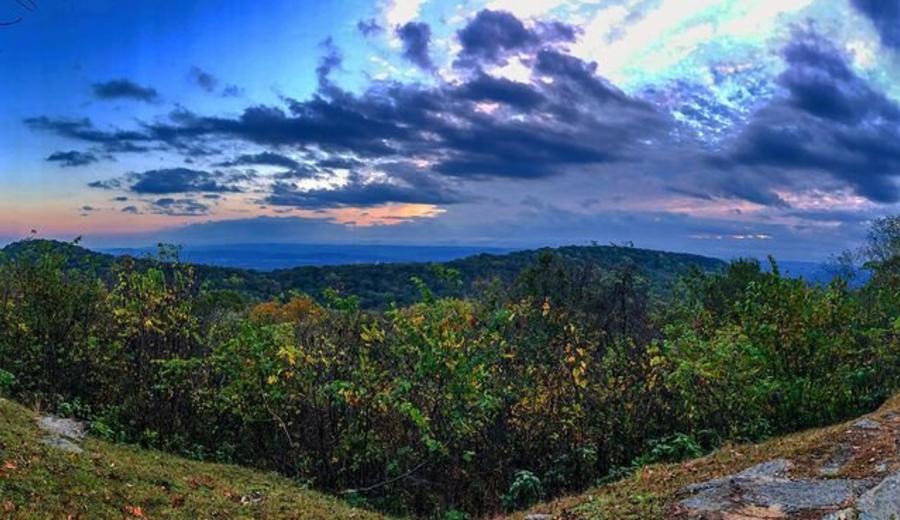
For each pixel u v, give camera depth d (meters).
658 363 12.30
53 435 9.62
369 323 13.14
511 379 12.45
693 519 7.02
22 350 13.43
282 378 11.97
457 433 11.56
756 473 8.10
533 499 11.05
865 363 13.24
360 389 11.48
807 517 6.73
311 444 11.80
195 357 13.20
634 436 12.14
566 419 12.02
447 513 10.66
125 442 11.60
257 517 8.20
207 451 12.13
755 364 12.08
